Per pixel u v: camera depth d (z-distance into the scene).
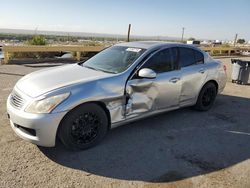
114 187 2.82
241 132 4.54
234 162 3.47
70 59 15.27
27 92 3.37
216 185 2.93
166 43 4.76
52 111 3.17
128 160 3.39
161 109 4.48
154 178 3.02
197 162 3.42
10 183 2.79
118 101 3.76
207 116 5.29
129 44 4.83
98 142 3.74
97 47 16.23
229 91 8.00
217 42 55.16
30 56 14.41
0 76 8.66
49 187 2.76
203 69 5.18
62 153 3.48
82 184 2.84
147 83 4.07
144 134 4.22
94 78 3.64
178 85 4.63
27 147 3.59
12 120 3.35
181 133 4.34
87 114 3.50
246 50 30.48
